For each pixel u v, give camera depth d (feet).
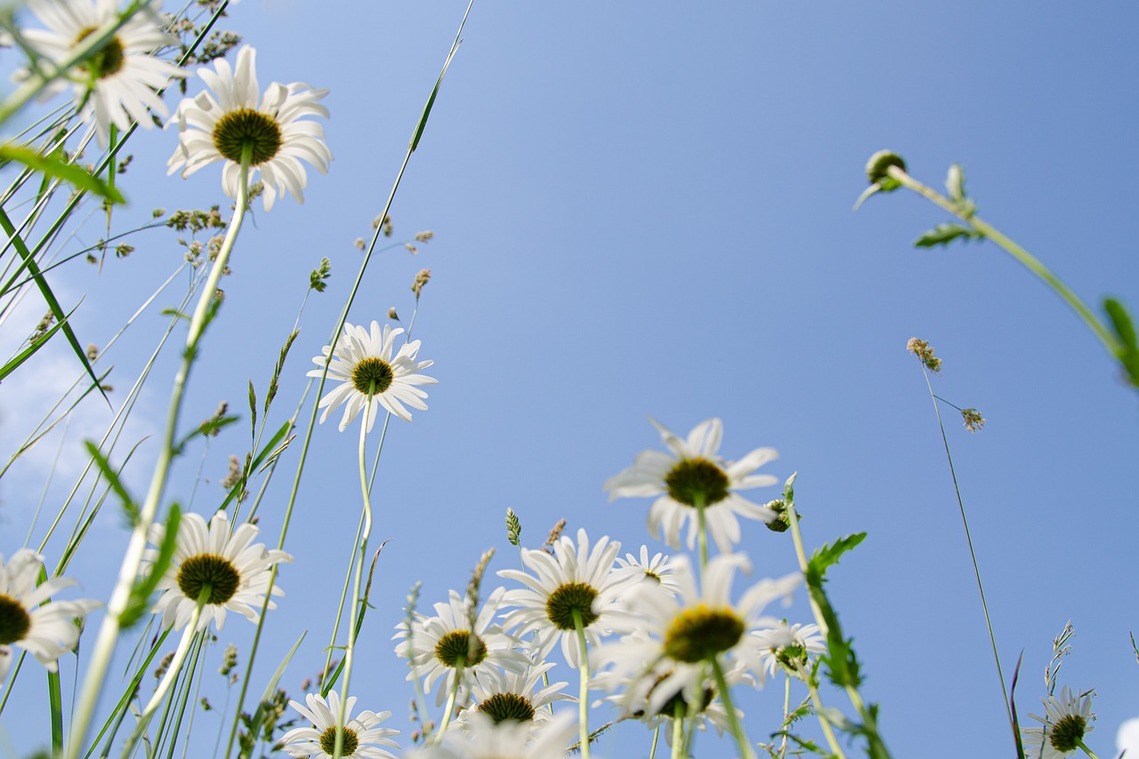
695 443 1.37
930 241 1.13
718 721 1.42
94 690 1.11
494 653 1.73
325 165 1.73
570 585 1.64
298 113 1.72
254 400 1.70
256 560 1.59
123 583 1.16
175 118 1.66
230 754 1.40
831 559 1.25
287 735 1.78
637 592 1.22
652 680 1.32
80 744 1.09
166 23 1.46
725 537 1.39
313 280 1.94
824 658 1.24
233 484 1.73
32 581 1.39
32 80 1.17
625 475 1.36
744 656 1.26
